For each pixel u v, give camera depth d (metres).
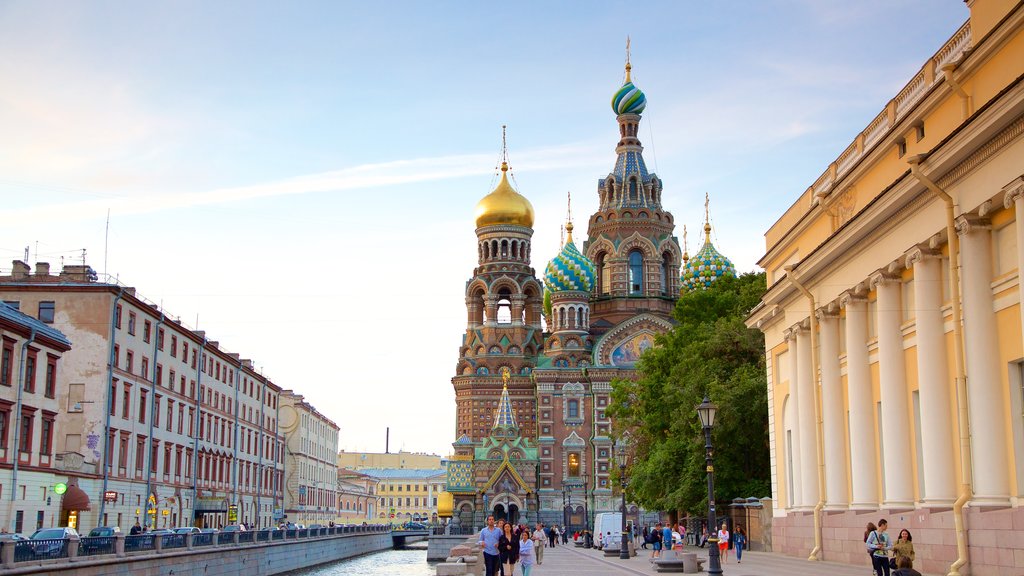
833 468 44.19
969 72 31.81
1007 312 29.89
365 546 129.88
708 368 68.00
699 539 80.38
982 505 30.20
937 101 34.12
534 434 153.62
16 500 59.84
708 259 156.62
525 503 142.12
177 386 89.81
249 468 116.06
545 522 142.88
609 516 84.69
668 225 160.75
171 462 87.56
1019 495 29.39
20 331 61.03
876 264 38.69
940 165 31.61
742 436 63.75
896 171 38.16
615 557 67.25
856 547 40.97
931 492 33.66
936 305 34.12
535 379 148.50
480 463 144.50
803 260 45.75
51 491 64.44
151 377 82.75
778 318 52.78
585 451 145.25
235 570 67.94
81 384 72.31
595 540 87.38
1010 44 29.62
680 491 67.44
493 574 34.00
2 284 73.25
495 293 160.88
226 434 106.12
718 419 63.28
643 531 99.94
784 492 52.47
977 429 30.58
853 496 41.47
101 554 47.28
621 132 164.62
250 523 115.50
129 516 76.81
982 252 30.97
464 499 146.88
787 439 52.22
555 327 153.00
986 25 31.97
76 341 72.88
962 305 31.33
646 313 148.75
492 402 155.88
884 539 30.47
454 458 149.00
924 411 34.12
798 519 48.47
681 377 70.56
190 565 58.66
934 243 33.66
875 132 42.28
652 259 157.25
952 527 32.38
